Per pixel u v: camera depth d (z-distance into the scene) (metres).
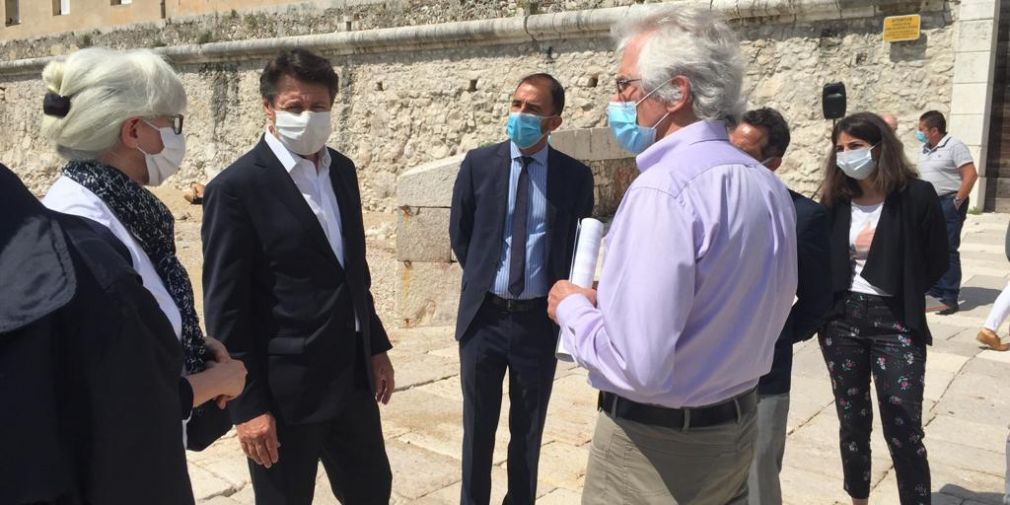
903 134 10.80
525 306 3.09
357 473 2.71
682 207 1.67
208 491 3.77
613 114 1.92
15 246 1.23
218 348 1.98
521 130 3.05
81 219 1.46
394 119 15.84
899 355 3.14
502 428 4.59
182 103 1.82
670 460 1.84
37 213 1.28
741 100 1.87
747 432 1.91
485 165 3.22
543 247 3.12
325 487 3.82
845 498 3.77
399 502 3.69
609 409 1.93
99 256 1.36
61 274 1.23
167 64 1.80
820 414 4.87
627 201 1.74
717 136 1.83
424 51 15.23
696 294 1.71
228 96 18.23
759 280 1.79
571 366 5.87
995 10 10.15
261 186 2.38
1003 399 5.08
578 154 9.55
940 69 10.51
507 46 14.20
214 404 2.04
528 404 3.10
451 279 7.63
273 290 2.42
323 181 2.57
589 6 13.20
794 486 3.89
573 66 13.50
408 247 7.71
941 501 3.72
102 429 1.30
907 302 3.11
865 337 3.22
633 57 1.88
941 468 4.08
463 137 14.98
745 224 1.73
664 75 1.80
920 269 3.13
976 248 9.27
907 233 3.12
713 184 1.72
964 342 6.31
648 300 1.63
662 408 1.83
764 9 11.41
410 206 7.66
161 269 1.84
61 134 1.68
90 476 1.31
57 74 1.69
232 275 2.35
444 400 5.15
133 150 1.78
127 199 1.73
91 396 1.30
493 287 3.10
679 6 1.91
